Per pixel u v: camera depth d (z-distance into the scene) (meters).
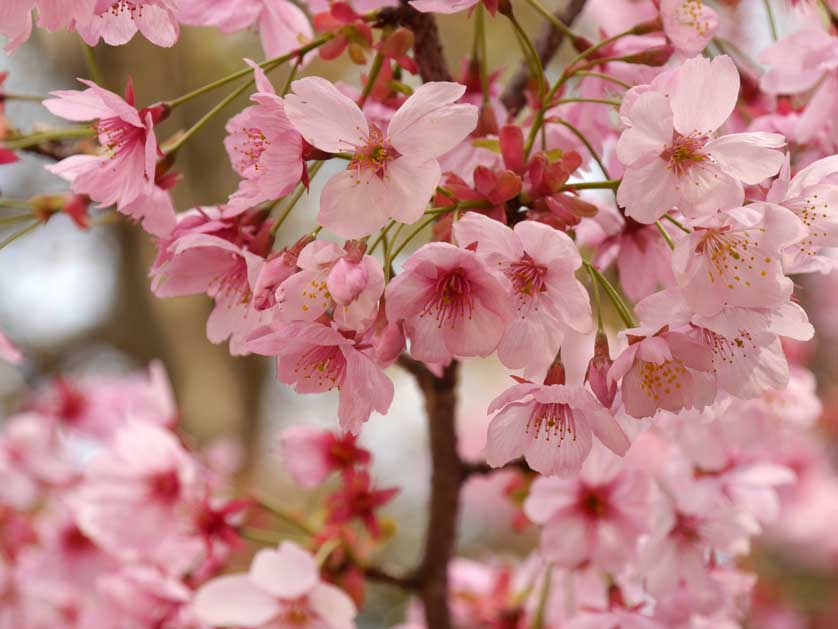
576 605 0.67
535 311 0.56
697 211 0.55
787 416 0.69
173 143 0.60
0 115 0.66
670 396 0.56
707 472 0.68
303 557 0.65
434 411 0.68
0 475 0.84
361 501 0.67
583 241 0.64
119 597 0.69
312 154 0.56
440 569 0.70
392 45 0.59
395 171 0.56
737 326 0.56
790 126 0.63
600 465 0.66
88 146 0.66
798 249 0.58
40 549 0.83
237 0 0.63
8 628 0.85
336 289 0.54
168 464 0.70
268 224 0.59
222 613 0.65
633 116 0.55
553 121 0.60
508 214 0.57
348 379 0.56
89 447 0.86
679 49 0.60
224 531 0.69
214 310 0.60
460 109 0.55
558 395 0.56
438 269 0.55
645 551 0.66
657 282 0.63
